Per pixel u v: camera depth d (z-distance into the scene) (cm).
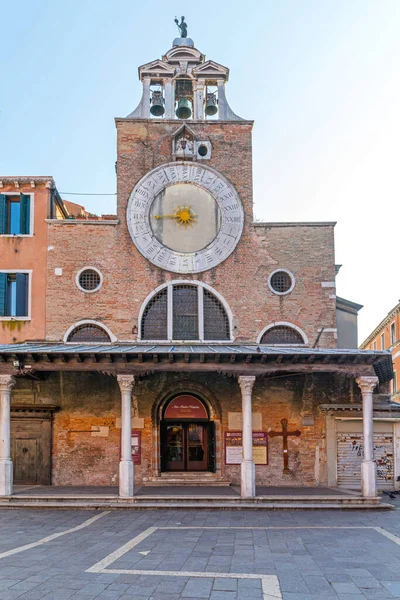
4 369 2072
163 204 2589
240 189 2617
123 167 2600
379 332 5672
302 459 2464
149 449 2439
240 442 2459
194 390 2509
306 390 2508
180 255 2544
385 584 1047
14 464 2434
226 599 956
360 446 2486
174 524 1677
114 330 2488
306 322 2534
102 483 2416
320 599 959
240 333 2511
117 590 1000
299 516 1825
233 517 1798
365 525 1669
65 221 2542
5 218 2550
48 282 2511
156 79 2712
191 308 2544
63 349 2111
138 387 2470
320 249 2586
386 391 2702
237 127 2656
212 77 2712
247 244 2577
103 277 2519
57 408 2445
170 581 1062
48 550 1323
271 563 1204
